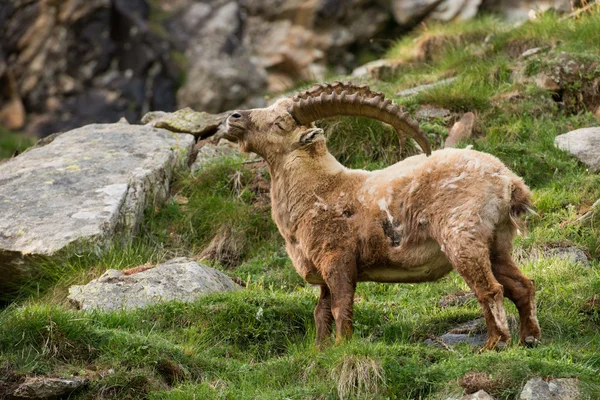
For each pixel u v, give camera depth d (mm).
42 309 24969
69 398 22641
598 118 41625
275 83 84875
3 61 85938
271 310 27703
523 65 45438
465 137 40062
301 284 32812
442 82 45281
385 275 24734
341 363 22641
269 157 26031
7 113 84875
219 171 40188
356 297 30391
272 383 23375
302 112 25547
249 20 87438
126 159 40000
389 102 24312
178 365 24109
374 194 24422
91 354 24000
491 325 22578
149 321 27188
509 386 21000
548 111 42125
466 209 22719
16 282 33750
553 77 43250
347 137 40188
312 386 22609
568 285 27734
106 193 36688
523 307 23281
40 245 33375
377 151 40000
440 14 80188
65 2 86688
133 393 22938
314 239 24797
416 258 23812
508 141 39938
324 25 84625
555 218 33438
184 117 45219
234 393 22516
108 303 29047
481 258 22453
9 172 39125
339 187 25062
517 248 31641
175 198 39688
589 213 32719
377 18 83500
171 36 87250
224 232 37000
